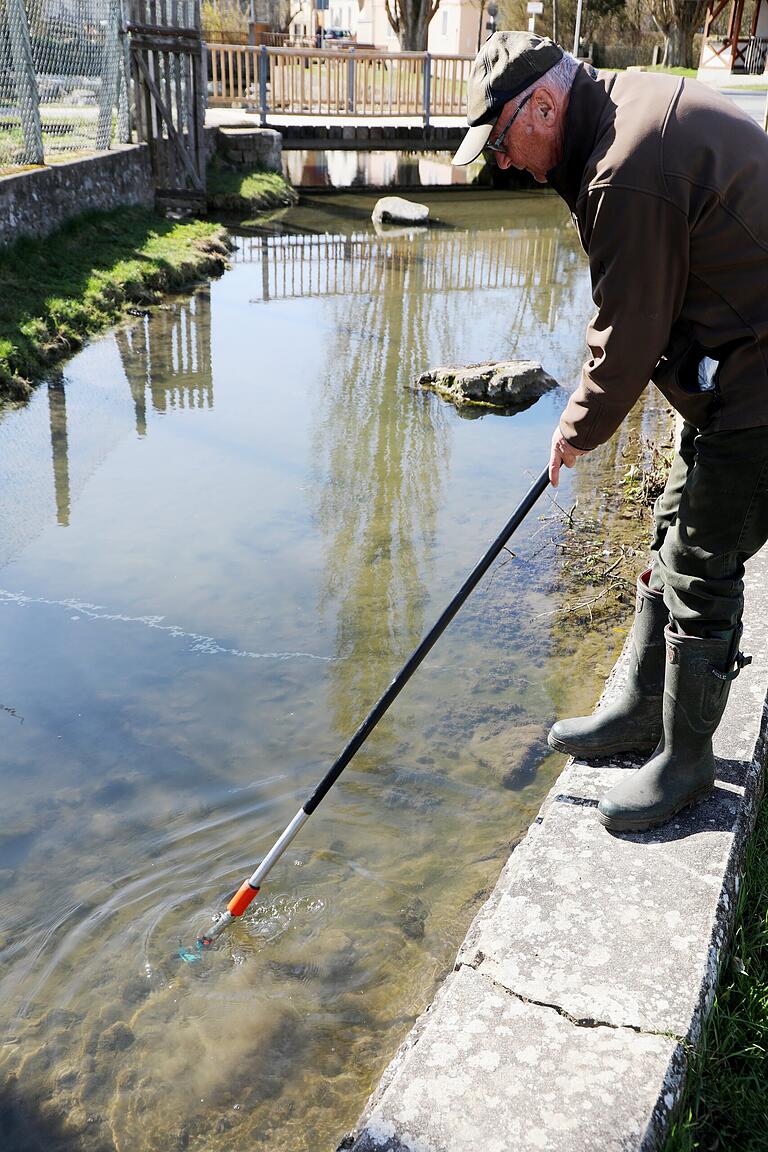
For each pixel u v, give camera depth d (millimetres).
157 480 5887
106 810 3303
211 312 9531
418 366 8250
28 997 2648
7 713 3762
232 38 32875
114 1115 2350
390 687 2555
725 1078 1998
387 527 5395
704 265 2020
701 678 2352
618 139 1984
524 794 3395
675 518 2539
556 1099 1854
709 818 2529
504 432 6898
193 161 13633
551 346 8922
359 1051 2500
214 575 4828
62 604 4516
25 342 7457
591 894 2342
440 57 21047
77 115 11125
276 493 5777
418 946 2801
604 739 2785
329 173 20781
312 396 7457
